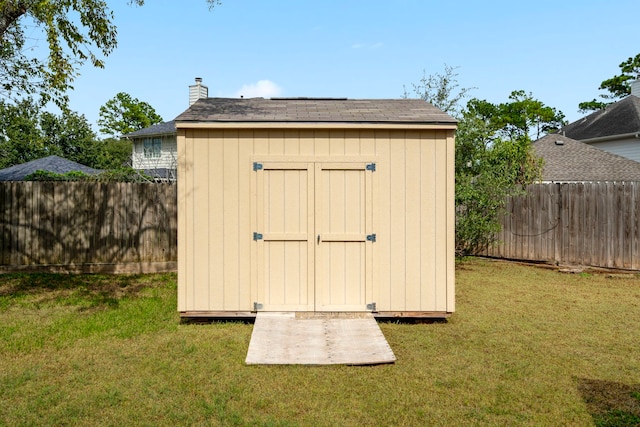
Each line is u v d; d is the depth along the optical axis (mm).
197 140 6402
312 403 3930
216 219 6418
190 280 6406
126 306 7262
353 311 6445
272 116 6559
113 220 10336
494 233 11727
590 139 24000
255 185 6430
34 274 9867
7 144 31500
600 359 4992
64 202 10180
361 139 6457
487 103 46688
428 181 6480
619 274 9852
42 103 10711
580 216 10516
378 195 6465
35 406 3830
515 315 6801
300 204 6465
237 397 4035
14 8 8852
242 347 5336
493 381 4410
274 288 6469
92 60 9711
